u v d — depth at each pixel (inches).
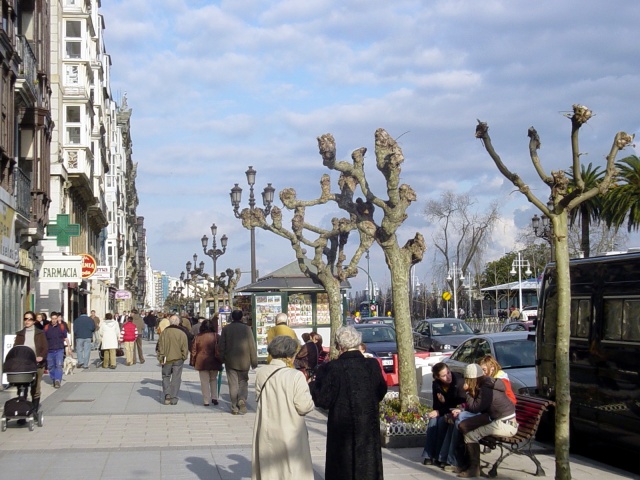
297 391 275.4
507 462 421.4
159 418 612.1
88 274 1121.4
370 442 285.3
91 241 2085.4
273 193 1092.5
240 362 629.9
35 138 1019.3
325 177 793.6
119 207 3216.0
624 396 416.5
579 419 457.4
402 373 491.2
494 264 3735.2
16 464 420.5
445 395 412.2
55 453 453.4
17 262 916.6
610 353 429.1
